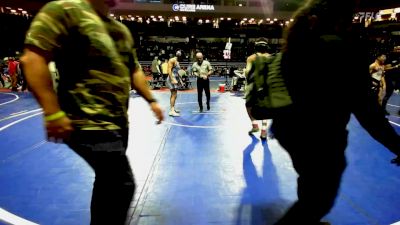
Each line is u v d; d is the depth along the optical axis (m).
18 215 3.20
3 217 3.14
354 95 1.63
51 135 1.57
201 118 8.70
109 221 1.80
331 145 1.66
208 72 9.64
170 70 8.85
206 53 39.62
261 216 3.18
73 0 1.63
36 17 1.53
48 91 1.52
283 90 1.69
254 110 1.79
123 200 1.82
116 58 1.75
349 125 7.70
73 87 1.67
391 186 3.94
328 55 1.57
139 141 6.17
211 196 3.66
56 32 1.53
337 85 1.60
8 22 32.09
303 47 1.61
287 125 1.73
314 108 1.65
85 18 1.62
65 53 1.64
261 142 6.10
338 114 1.65
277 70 1.72
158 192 3.77
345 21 1.58
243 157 5.15
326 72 1.59
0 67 19.98
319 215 1.75
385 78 8.80
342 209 3.30
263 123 6.25
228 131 7.09
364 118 1.68
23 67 1.49
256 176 4.31
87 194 3.72
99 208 1.80
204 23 39.28
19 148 5.63
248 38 40.50
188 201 3.52
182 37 41.69
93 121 1.67
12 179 4.18
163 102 11.92
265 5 33.12
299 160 1.73
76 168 4.61
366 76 1.62
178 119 8.52
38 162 4.87
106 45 1.68
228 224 3.00
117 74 1.74
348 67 1.59
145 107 10.45
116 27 1.88
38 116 8.81
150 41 41.66
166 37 43.25
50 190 3.83
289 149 1.77
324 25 1.58
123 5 31.94
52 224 3.03
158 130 7.15
